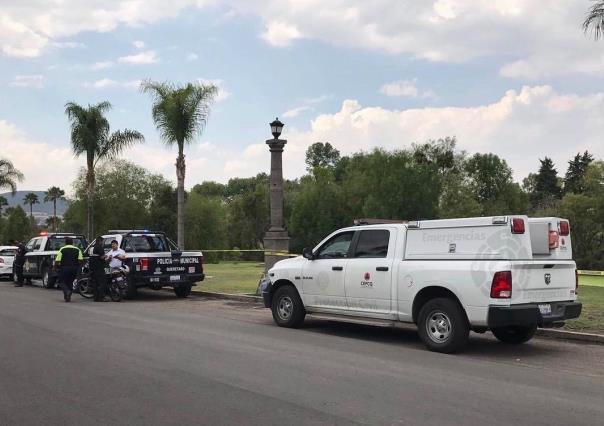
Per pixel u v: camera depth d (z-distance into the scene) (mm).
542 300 9125
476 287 8875
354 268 10695
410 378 7457
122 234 18500
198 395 6543
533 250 9500
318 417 5754
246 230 76688
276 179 17812
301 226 60250
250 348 9438
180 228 24531
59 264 17125
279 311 12094
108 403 6242
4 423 5605
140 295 19375
